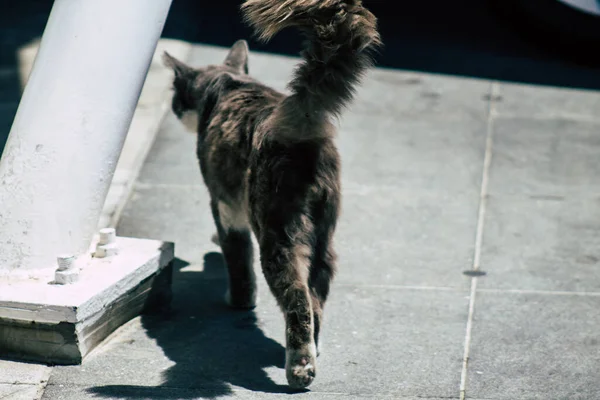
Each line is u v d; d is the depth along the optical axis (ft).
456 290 21.43
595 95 37.17
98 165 18.24
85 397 16.05
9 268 17.84
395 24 45.93
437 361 17.84
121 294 18.24
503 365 17.70
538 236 24.67
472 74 39.24
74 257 17.74
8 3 45.47
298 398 16.19
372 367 17.56
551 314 20.10
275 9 15.65
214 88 20.13
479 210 26.43
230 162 18.38
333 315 20.04
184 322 19.56
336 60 15.67
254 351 18.21
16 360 17.35
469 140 32.07
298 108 16.15
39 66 17.98
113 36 17.97
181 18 42.93
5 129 30.09
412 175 28.96
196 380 16.85
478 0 49.34
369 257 23.30
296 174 16.60
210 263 22.95
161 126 32.37
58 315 16.83
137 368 17.26
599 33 40.52
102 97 17.98
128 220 25.23
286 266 16.40
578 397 16.40
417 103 35.68
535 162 30.27
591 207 26.71
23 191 17.60
